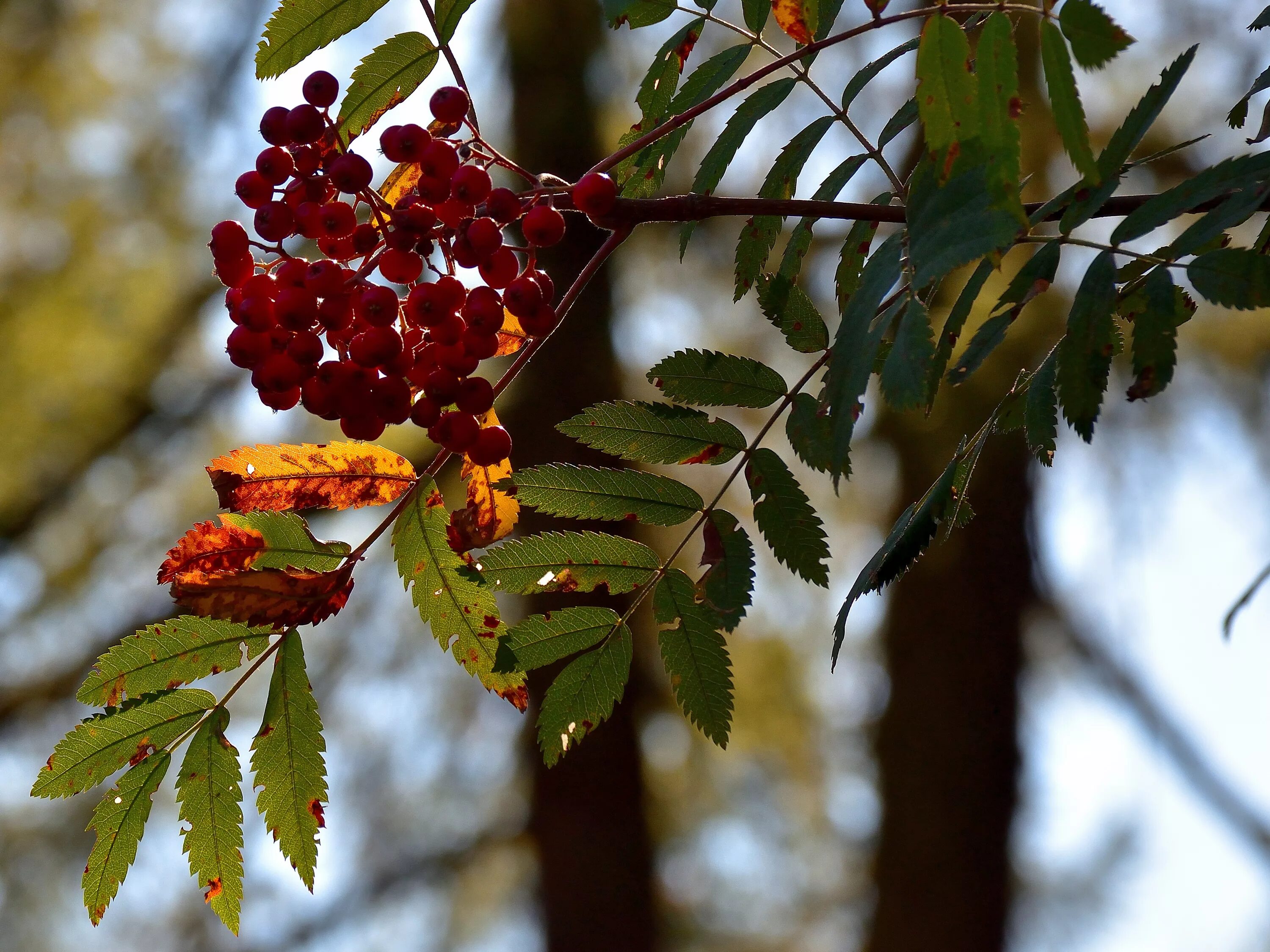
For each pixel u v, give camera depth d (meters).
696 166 4.72
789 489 1.32
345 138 1.30
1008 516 4.80
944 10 1.03
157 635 1.26
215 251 1.22
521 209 1.25
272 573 1.27
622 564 1.31
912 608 4.97
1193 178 1.12
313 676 6.01
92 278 5.70
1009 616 4.88
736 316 5.29
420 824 6.52
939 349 1.15
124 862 1.28
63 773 1.25
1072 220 1.14
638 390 5.52
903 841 4.91
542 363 5.46
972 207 0.99
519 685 1.31
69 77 5.70
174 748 1.28
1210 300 1.04
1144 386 1.05
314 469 1.29
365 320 1.19
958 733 4.86
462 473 1.32
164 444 5.83
